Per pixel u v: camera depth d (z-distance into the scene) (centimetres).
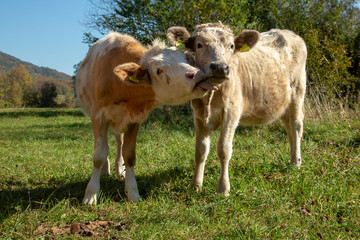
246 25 1164
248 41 459
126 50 435
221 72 363
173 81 366
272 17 1441
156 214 372
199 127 476
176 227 342
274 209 381
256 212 379
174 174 518
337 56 1152
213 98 451
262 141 718
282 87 555
